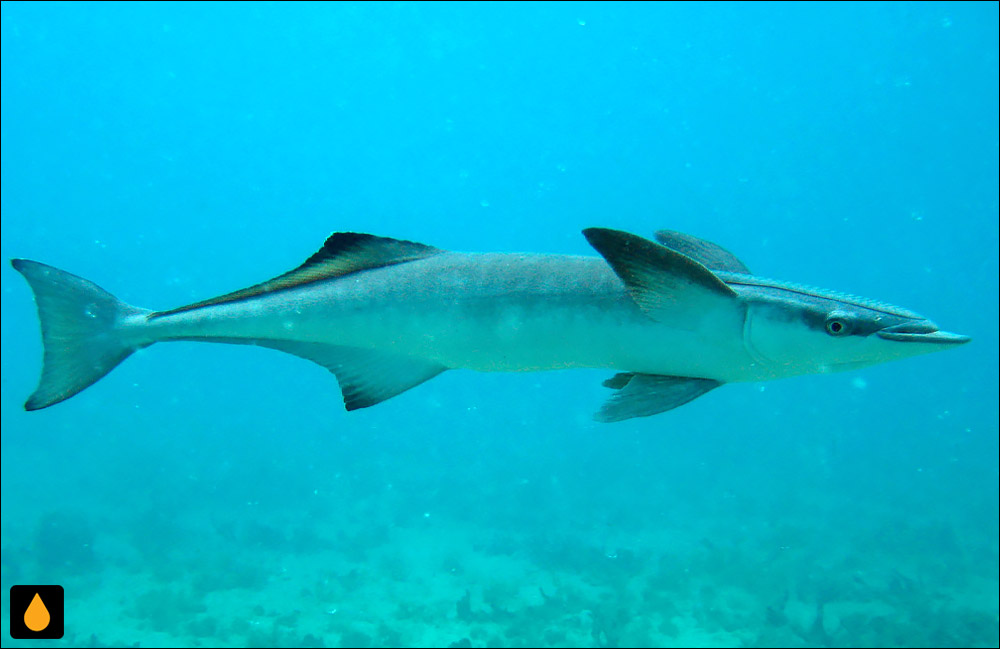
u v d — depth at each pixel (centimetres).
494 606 1330
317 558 1831
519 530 2177
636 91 8975
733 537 2041
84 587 1576
